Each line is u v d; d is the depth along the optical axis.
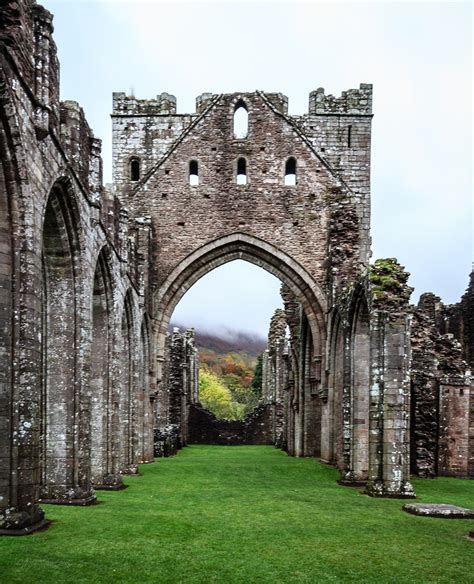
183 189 25.97
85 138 12.87
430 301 31.25
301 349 27.42
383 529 10.66
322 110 26.88
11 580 7.01
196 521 11.07
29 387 8.79
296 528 10.67
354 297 17.75
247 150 26.09
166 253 25.67
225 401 76.06
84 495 12.09
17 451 8.68
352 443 17.45
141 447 23.64
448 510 11.97
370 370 14.96
